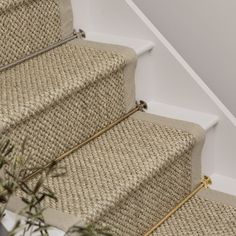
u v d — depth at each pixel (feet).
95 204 4.92
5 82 5.67
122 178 5.25
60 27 6.45
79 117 5.74
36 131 5.36
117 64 5.92
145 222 5.57
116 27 6.67
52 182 5.22
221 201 5.95
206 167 6.44
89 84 5.69
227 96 7.39
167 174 5.71
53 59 6.11
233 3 6.84
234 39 7.02
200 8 7.15
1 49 5.90
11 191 3.67
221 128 6.32
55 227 4.50
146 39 6.49
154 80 6.59
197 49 7.41
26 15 6.05
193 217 5.75
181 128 5.95
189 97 6.42
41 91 5.41
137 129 6.01
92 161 5.53
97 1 6.68
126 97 6.22
